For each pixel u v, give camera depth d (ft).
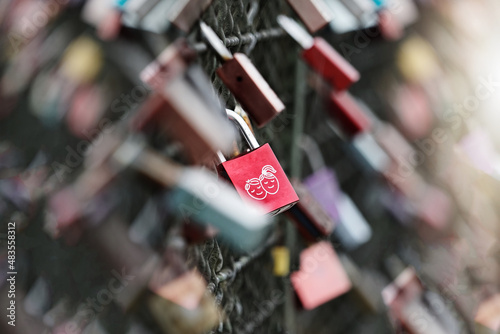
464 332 8.11
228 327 5.53
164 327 4.08
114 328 3.97
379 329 7.57
